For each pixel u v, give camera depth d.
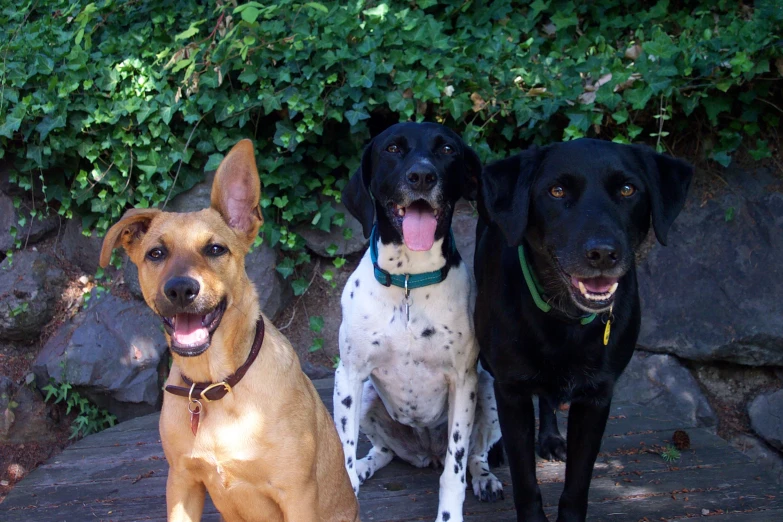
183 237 2.60
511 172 2.95
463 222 5.12
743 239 4.84
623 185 2.80
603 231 2.63
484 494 3.46
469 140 4.83
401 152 3.31
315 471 2.73
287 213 5.12
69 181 5.50
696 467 3.61
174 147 5.09
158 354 5.03
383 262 3.27
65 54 5.16
